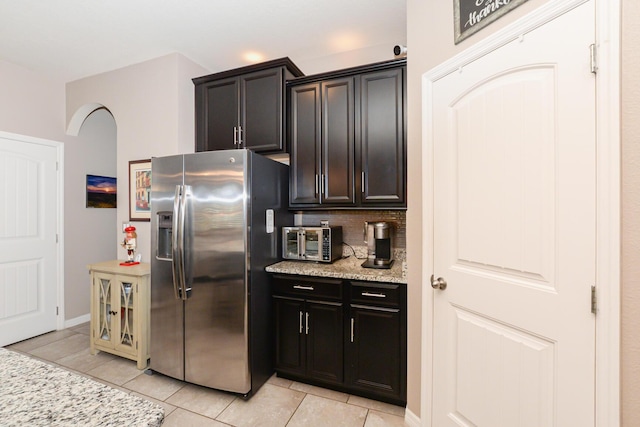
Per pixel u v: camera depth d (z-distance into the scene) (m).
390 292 1.87
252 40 2.42
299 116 2.42
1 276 2.66
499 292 1.18
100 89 2.91
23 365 0.81
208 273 2.00
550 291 1.01
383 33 2.35
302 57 2.71
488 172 1.22
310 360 2.08
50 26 2.20
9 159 2.71
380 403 1.91
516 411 1.12
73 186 3.20
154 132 2.63
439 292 1.48
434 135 1.50
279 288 2.18
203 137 2.66
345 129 2.28
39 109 2.92
